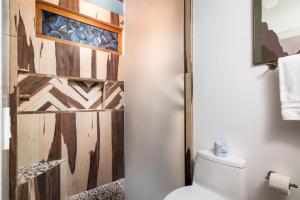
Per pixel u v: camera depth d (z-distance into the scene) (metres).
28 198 1.27
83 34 1.86
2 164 0.59
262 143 1.16
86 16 1.84
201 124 1.48
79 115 1.80
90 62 1.86
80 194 1.79
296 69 0.95
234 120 1.29
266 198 1.14
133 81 2.04
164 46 1.70
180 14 1.58
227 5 1.32
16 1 1.38
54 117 1.63
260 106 1.17
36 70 1.50
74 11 1.74
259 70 1.17
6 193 0.68
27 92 1.46
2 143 0.61
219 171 1.22
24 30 1.43
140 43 1.94
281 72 1.00
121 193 2.13
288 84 0.98
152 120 1.82
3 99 0.62
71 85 1.78
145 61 1.89
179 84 1.59
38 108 1.53
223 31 1.34
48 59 1.57
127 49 2.11
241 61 1.25
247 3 1.22
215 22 1.39
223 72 1.35
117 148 2.12
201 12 1.47
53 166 1.54
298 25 1.02
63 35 1.72
